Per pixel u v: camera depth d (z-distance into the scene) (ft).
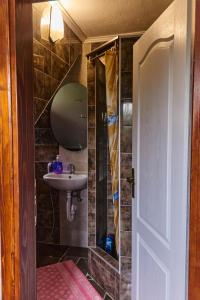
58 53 7.26
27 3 3.09
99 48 7.52
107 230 8.97
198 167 2.55
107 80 7.32
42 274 7.97
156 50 4.22
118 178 7.30
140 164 5.11
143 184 4.95
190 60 3.05
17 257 2.93
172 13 3.59
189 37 3.05
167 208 3.86
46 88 7.14
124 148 6.68
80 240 10.05
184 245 3.22
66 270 8.23
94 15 7.09
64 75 8.05
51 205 10.11
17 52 2.84
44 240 10.26
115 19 7.34
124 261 6.62
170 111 3.72
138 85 5.16
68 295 6.94
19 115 2.89
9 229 2.90
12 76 2.80
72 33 8.02
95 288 7.38
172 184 3.62
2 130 2.85
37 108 6.89
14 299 2.94
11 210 2.89
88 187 8.40
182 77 3.24
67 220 10.07
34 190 3.33
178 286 3.39
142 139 4.98
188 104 3.13
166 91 3.85
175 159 3.50
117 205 7.51
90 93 8.29
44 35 6.27
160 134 4.11
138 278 5.28
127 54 6.59
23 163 3.00
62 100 9.49
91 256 8.02
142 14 6.98
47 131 9.71
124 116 6.67
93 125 8.35
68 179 8.60
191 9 2.97
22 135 2.97
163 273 3.99
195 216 2.58
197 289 2.58
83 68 9.19
